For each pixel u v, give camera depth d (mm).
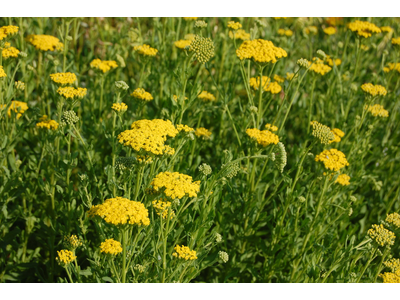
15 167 1751
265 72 1998
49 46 1815
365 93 1790
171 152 1526
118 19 2193
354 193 1959
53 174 1713
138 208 1471
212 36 2025
